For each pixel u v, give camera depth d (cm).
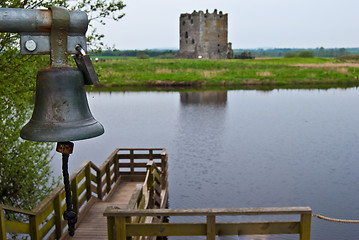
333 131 2770
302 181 1653
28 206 1014
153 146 2341
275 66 8131
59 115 330
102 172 1005
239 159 2028
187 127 2958
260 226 499
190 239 1082
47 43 306
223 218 1241
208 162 1973
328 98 4569
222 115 3519
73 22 300
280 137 2588
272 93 5131
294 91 5309
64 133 322
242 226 500
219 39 12250
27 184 973
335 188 1570
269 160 2011
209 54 12050
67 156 336
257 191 1530
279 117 3394
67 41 311
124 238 512
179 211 496
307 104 4138
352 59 11531
